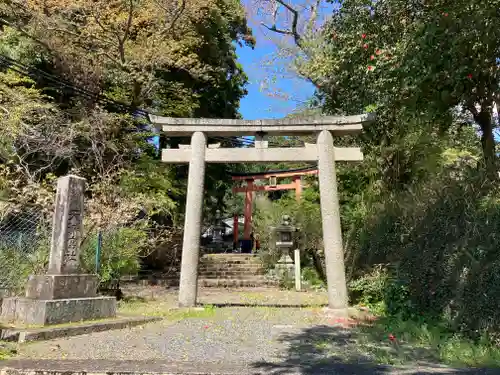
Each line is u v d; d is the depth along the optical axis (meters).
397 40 7.30
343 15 8.41
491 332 4.79
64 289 6.19
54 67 12.82
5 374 3.62
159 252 15.75
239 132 8.68
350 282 9.18
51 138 11.14
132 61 13.36
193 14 14.28
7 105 10.25
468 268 5.57
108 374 3.58
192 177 8.45
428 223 7.07
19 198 8.71
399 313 6.39
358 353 4.52
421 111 8.40
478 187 6.75
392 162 10.88
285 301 9.68
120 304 8.57
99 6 12.59
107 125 12.27
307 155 8.46
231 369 3.68
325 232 7.96
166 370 3.60
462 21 5.83
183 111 14.73
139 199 11.09
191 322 6.63
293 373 3.60
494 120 9.19
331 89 10.62
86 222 8.59
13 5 12.20
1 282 7.51
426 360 4.20
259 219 17.64
